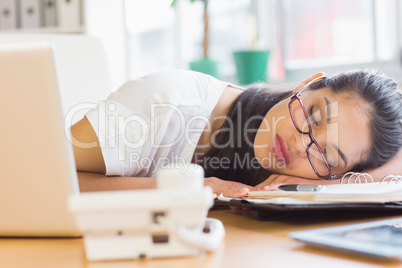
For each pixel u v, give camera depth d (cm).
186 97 145
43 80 76
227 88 164
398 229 85
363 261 71
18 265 71
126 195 68
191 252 72
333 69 345
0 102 78
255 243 82
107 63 199
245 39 407
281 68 386
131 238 71
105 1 334
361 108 136
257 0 397
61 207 81
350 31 338
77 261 72
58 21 338
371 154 140
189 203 68
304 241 77
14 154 79
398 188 109
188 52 427
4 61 76
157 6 375
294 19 379
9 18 339
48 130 78
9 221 83
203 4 358
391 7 311
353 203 101
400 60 306
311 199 102
